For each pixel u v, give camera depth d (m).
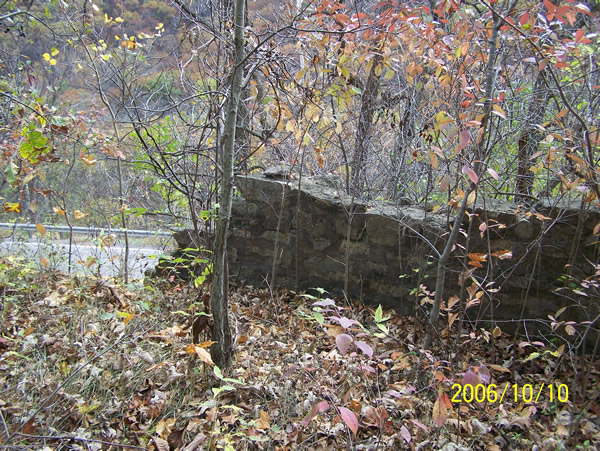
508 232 3.71
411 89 4.54
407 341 3.53
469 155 3.16
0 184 3.40
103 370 2.77
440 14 2.84
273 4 4.68
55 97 6.20
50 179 7.59
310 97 3.38
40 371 2.70
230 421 2.38
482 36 3.05
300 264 4.51
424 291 3.52
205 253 4.04
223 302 2.83
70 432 2.24
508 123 4.10
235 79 2.67
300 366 2.73
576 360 3.01
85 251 5.64
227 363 2.85
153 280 4.47
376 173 4.99
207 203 4.08
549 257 3.62
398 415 2.58
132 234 5.51
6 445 1.90
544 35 2.72
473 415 2.65
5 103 3.54
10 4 3.82
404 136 4.57
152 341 3.25
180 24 4.16
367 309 4.18
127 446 2.09
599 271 2.93
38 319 3.41
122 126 5.57
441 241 3.89
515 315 3.76
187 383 2.73
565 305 3.57
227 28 3.62
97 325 3.35
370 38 3.11
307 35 3.41
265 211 4.54
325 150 5.34
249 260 4.71
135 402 2.53
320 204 4.32
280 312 4.11
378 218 4.11
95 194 6.48
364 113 4.68
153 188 4.80
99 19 5.66
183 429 2.31
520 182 4.41
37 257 4.99
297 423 2.44
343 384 2.86
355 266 4.29
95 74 4.72
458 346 3.05
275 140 4.09
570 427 2.35
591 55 3.39
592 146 2.96
